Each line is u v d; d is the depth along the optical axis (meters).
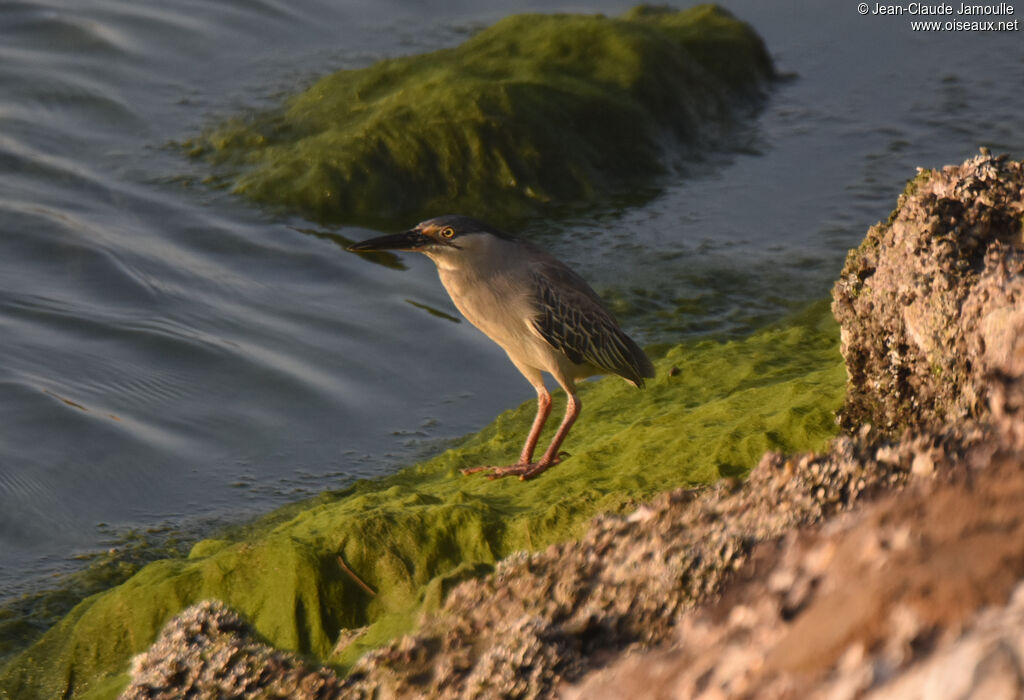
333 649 7.63
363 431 13.37
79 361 14.38
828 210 18.80
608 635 5.85
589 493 8.83
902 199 8.45
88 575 10.76
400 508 9.29
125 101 21.86
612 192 20.11
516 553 6.70
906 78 23.73
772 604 5.14
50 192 18.72
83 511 11.85
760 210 19.03
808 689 4.36
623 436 10.52
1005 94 22.59
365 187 19.34
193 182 19.50
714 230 18.41
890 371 8.12
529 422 12.98
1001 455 5.46
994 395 5.99
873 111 22.48
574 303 11.20
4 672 9.02
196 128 21.23
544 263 11.26
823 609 4.71
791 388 10.54
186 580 8.80
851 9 27.17
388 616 7.56
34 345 14.61
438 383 14.37
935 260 7.57
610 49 22.70
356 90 21.86
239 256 17.45
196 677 6.40
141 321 15.37
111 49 23.52
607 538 6.46
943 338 7.32
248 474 12.54
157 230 17.95
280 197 19.08
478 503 9.15
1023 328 6.26
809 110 22.91
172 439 13.06
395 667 6.18
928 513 4.99
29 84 21.95
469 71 22.08
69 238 17.30
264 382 14.20
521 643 5.77
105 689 8.28
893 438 8.16
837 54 25.14
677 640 5.54
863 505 5.72
